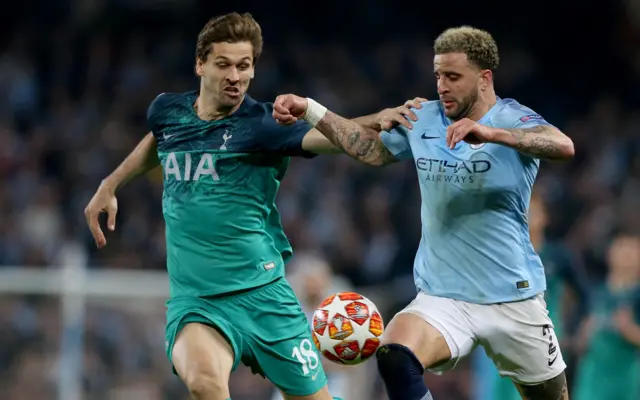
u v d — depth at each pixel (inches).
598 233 2258.9
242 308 845.8
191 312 829.8
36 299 1561.3
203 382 788.6
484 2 2957.7
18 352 1542.8
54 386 1542.8
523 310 828.0
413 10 2950.3
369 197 2263.8
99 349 1563.7
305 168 2319.1
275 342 853.2
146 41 2709.2
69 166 2340.1
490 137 727.1
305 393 869.8
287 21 2878.9
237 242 842.8
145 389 1566.2
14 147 2347.4
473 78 799.7
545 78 2869.1
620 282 1478.8
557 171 2460.6
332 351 832.3
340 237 2159.2
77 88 2603.3
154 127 872.9
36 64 2630.4
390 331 813.2
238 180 843.4
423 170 821.2
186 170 847.7
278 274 861.2
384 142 845.8
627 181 2434.8
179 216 846.5
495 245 815.1
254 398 1585.9
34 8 2738.7
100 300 1577.3
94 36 2701.8
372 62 2792.8
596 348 1480.1
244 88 840.9
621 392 1469.0
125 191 2176.4
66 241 2085.4
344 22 2896.2
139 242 2105.1
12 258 1963.6
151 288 1590.8
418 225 2261.3
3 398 1530.5
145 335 1579.7
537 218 1327.5
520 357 840.3
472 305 822.5
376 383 1624.0
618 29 2928.2
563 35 2942.9
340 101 2645.2
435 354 809.5
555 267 1341.0
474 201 807.1
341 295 848.9
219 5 2864.2
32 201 2170.3
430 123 828.6
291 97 832.3
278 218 886.4
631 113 2719.0
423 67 2802.7
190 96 871.1
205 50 831.7
